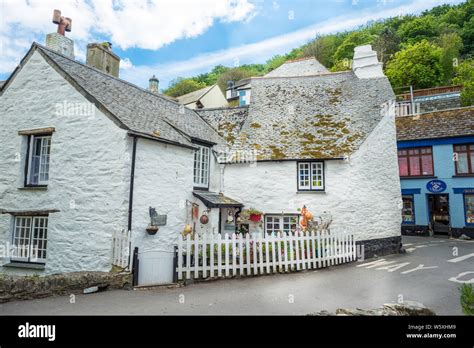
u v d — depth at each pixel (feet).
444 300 21.35
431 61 113.60
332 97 50.75
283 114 49.55
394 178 45.65
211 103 109.29
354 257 37.42
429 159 67.15
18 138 32.40
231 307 19.51
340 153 39.58
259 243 29.84
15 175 31.99
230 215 40.52
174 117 42.24
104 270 27.07
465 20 157.17
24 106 32.65
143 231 29.48
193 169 37.06
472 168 62.28
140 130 29.53
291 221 40.65
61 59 34.06
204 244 27.22
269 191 41.50
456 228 62.18
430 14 174.19
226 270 27.84
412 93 83.10
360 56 54.49
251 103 53.31
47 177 31.81
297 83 55.57
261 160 41.55
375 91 49.21
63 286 22.11
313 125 45.91
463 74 113.60
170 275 25.63
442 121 67.97
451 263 35.55
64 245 28.86
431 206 68.18
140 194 29.35
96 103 29.35
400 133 70.69
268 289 24.23
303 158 40.24
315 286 25.26
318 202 39.83
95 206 28.30
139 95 41.14
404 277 28.63
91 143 29.22
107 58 44.83
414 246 50.39
